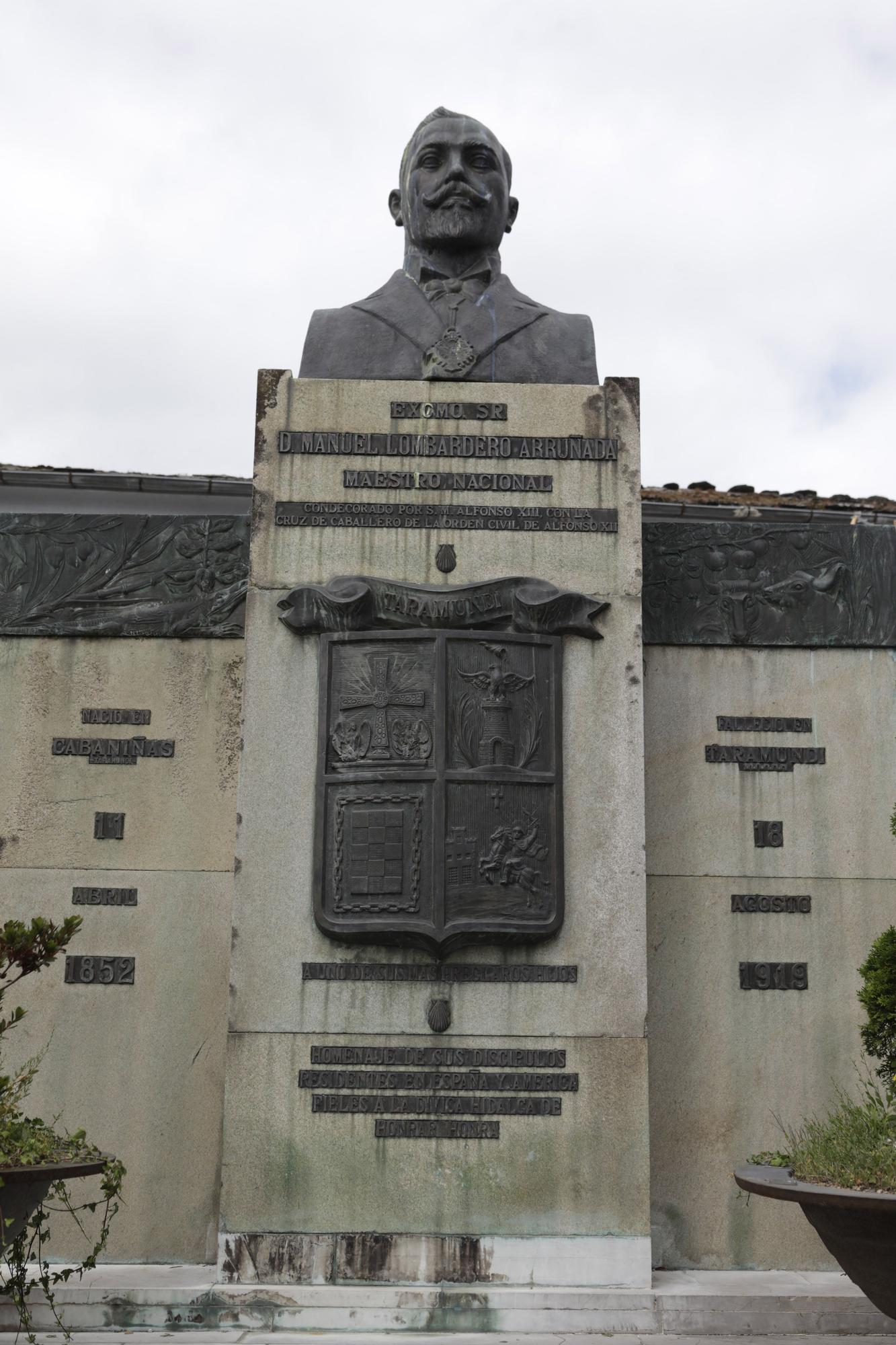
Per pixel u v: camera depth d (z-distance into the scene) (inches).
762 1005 269.6
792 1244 258.1
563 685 253.8
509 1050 239.8
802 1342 218.4
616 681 254.2
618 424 265.9
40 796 277.7
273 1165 234.8
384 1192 234.1
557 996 242.2
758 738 281.6
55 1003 268.5
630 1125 237.6
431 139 291.6
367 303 286.7
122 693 282.7
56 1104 263.7
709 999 269.3
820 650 286.0
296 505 260.7
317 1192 233.8
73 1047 266.5
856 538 291.6
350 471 262.2
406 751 246.2
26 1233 224.7
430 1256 231.6
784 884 275.1
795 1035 268.5
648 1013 261.3
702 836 276.7
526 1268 231.5
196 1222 258.5
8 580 287.6
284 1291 226.7
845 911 274.4
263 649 254.4
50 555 288.8
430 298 284.4
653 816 276.7
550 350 279.3
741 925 273.1
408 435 263.9
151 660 284.2
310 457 263.0
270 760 250.2
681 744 280.4
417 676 249.6
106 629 284.4
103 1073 265.3
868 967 226.5
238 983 241.8
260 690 253.0
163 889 273.6
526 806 245.9
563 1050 240.1
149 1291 225.8
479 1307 225.1
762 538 291.0
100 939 271.3
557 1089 238.5
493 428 265.0
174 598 286.0
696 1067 266.2
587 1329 224.2
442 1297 225.5
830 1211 183.2
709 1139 262.8
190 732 280.7
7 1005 267.3
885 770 281.3
